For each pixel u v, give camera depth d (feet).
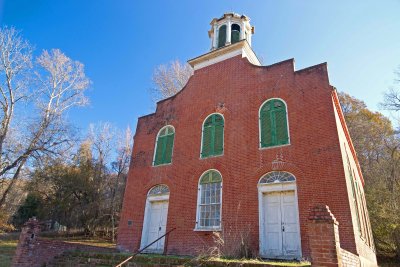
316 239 20.57
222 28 61.31
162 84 110.52
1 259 47.42
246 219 37.45
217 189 42.27
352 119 113.70
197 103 51.83
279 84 43.83
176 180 47.01
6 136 81.10
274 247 34.68
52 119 87.71
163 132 53.83
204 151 46.32
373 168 93.91
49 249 38.14
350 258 25.25
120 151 130.41
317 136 37.32
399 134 98.68
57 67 95.25
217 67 52.95
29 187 107.76
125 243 47.11
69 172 115.34
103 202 118.73
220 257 31.27
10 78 83.82
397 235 65.10
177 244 41.68
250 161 40.75
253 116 43.93
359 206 47.57
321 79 40.57
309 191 34.91
